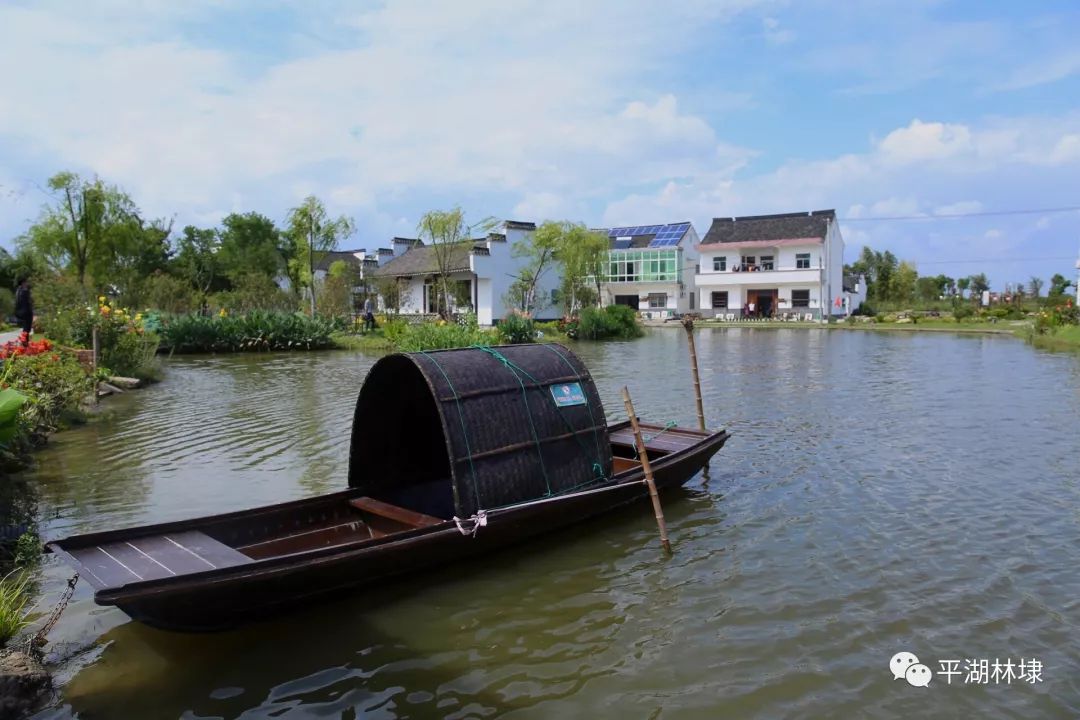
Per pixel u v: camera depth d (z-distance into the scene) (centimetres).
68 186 2978
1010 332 3656
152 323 2797
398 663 515
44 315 2123
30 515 796
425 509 756
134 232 3219
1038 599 602
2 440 761
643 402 1523
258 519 651
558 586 633
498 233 4259
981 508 816
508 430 689
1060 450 1071
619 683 492
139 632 550
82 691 476
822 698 475
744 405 1483
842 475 951
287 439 1179
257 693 479
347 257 5894
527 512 671
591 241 4234
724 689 484
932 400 1526
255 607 533
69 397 1305
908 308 5747
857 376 1948
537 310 4325
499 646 538
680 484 891
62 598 598
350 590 591
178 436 1198
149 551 546
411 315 4166
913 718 455
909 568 662
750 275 5300
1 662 464
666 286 5547
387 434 783
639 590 626
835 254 5591
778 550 708
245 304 3666
